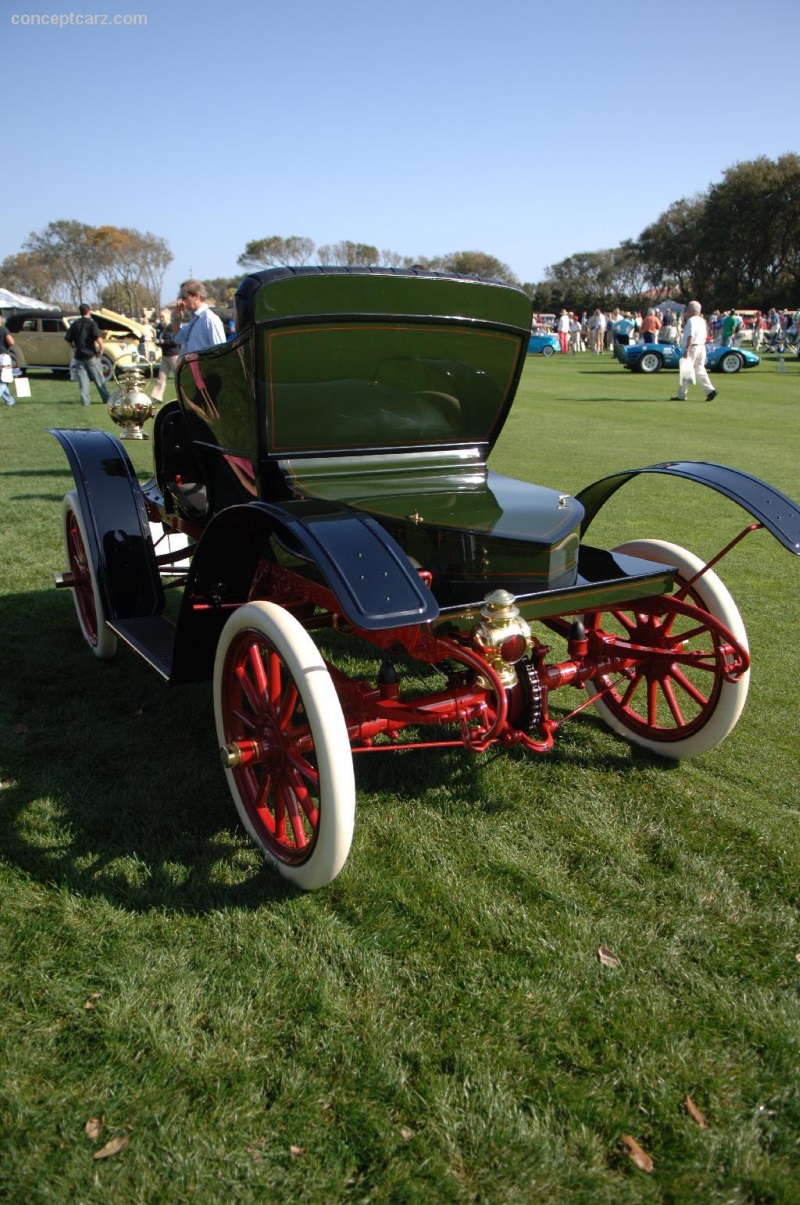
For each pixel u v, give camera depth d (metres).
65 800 3.03
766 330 41.16
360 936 2.39
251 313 2.64
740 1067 1.99
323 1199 1.68
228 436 3.22
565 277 91.44
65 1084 1.92
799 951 2.35
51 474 8.80
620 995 2.19
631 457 9.88
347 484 3.09
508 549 2.70
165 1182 1.72
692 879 2.65
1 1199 1.67
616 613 3.49
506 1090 1.92
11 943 2.34
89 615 4.32
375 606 2.18
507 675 2.38
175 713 3.70
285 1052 2.02
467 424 3.36
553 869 2.70
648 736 3.43
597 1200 1.69
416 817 2.98
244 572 2.91
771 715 3.75
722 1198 1.70
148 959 2.28
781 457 9.95
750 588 5.40
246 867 2.69
